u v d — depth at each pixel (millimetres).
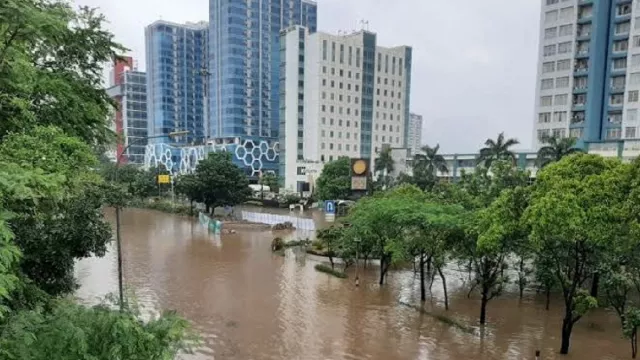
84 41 8219
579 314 14094
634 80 47406
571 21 51625
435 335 15766
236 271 24547
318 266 25500
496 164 30047
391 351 14281
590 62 50375
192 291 20406
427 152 54000
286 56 82812
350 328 16250
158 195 61812
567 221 11961
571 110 52250
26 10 4695
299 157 83688
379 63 87250
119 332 5020
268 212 57125
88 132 8570
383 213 19781
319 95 79812
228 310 17859
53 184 4723
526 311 18688
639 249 13367
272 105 97000
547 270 17234
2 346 4332
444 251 18688
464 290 21891
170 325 5883
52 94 7129
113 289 19906
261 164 93062
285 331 15750
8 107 6070
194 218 48000
